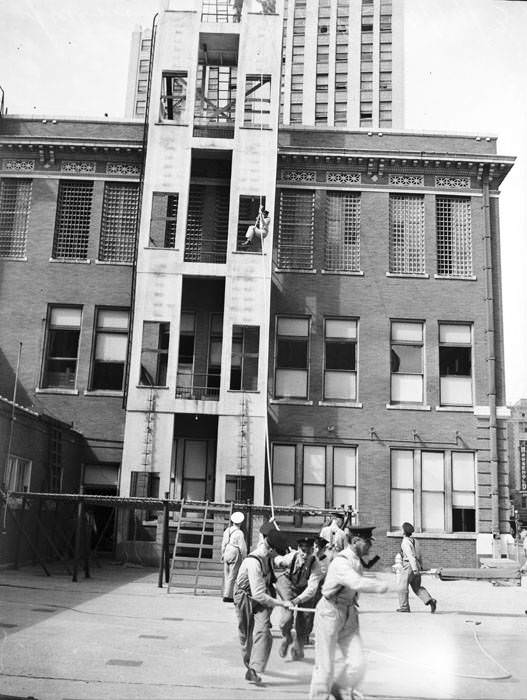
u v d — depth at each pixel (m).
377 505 28.12
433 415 28.92
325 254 30.25
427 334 29.55
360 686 9.02
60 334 29.78
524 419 31.70
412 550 16.61
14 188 30.62
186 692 8.59
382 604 18.45
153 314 27.02
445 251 30.48
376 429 28.77
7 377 29.12
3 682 8.67
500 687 9.35
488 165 30.34
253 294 27.33
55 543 25.75
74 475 28.14
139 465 26.03
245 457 26.16
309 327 29.58
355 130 30.84
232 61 31.61
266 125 28.67
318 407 28.86
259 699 8.37
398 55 73.31
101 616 13.97
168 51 28.92
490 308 29.59
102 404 29.02
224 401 26.53
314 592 9.34
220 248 30.09
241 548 15.91
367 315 29.64
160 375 29.42
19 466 23.11
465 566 27.75
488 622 15.23
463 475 28.75
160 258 27.42
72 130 30.80
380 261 30.03
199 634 12.56
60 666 9.61
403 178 30.70
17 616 13.35
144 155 30.16
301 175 30.67
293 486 28.34
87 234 30.50
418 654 11.35
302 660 10.74
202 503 20.75
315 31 74.19
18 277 29.86
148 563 25.44
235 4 30.53
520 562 28.30
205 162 30.45
